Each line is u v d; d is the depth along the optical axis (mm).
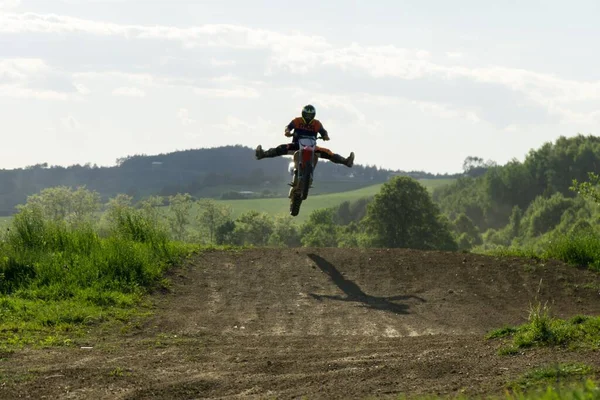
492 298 19797
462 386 9773
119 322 16250
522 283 20953
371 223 88312
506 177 183375
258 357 12664
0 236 21125
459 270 22172
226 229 130875
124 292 18984
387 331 16531
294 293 20203
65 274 19094
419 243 86750
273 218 142000
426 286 20906
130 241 22359
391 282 21250
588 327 12508
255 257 23672
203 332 15836
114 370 11523
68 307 16906
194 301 19203
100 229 23891
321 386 10320
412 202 86938
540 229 135250
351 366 11570
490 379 10016
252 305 18969
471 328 16891
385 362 11711
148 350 13469
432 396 9094
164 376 11234
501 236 155125
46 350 13180
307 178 21188
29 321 15633
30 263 19359
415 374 10758
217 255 23828
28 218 21938
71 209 120625
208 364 12133
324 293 20234
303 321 17391
